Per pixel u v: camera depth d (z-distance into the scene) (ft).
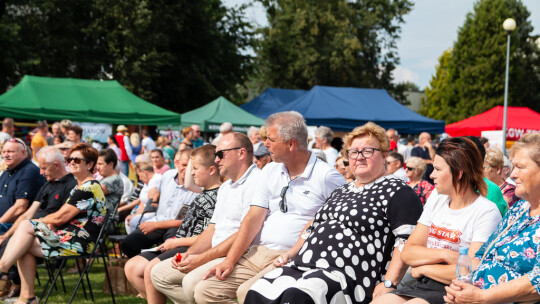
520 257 8.95
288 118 13.20
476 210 10.13
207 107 56.44
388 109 57.31
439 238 10.44
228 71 97.91
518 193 9.16
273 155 13.30
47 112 42.57
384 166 12.14
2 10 75.72
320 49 126.52
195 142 47.39
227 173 14.60
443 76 160.56
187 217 16.31
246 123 54.34
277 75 128.47
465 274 9.12
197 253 14.66
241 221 14.15
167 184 20.08
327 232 11.62
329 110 55.06
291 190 13.34
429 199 10.87
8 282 19.45
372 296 11.19
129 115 46.01
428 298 9.73
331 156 28.86
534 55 145.38
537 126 56.59
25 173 20.29
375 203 11.51
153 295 14.96
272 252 13.21
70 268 24.86
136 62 80.02
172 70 89.76
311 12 125.59
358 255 11.30
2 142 26.66
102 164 22.12
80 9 82.69
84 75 82.48
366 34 137.69
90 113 44.19
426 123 56.54
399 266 10.86
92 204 17.57
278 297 10.89
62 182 19.04
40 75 78.69
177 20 85.97
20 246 16.38
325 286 10.75
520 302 8.82
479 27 140.26
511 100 138.82
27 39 77.87
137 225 20.47
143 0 79.71
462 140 10.37
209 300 13.06
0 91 74.79
